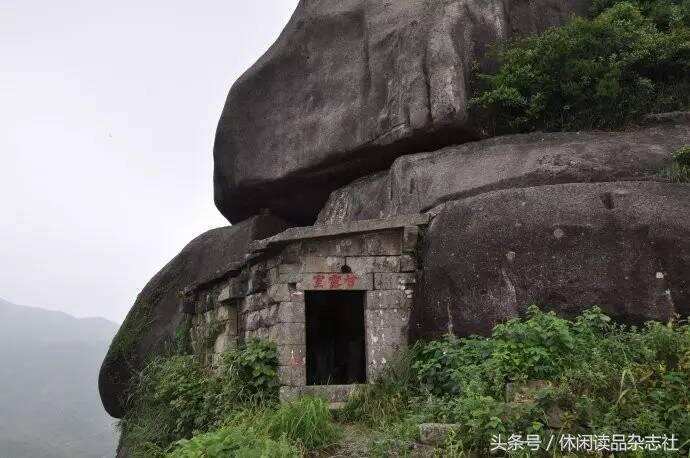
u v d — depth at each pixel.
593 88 12.10
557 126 12.35
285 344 8.83
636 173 10.07
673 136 11.24
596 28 12.34
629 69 12.30
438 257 9.20
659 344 6.62
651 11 14.05
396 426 7.09
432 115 12.24
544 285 8.49
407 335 9.11
